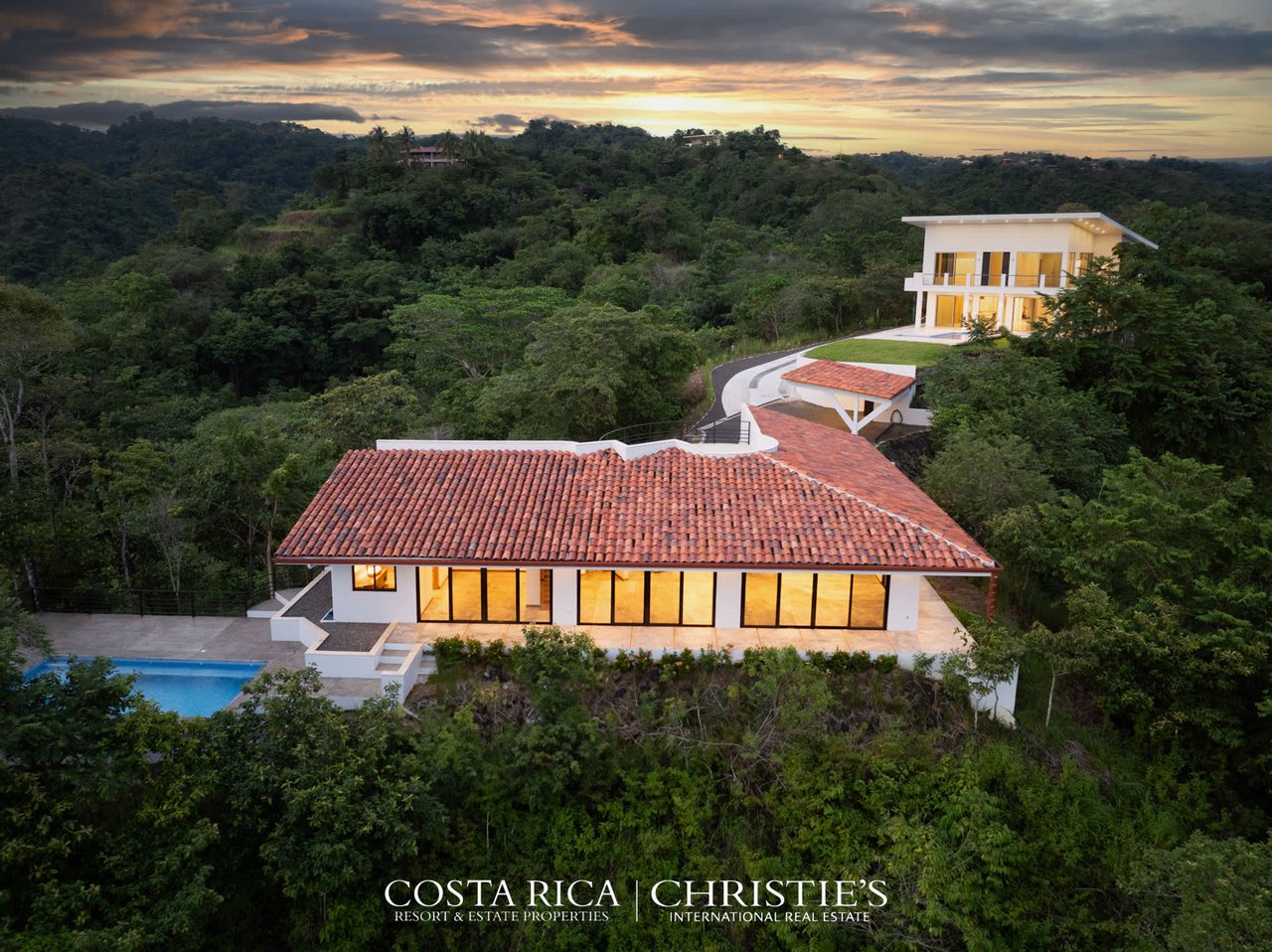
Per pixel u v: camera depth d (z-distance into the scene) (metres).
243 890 17.44
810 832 18.75
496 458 26.55
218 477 29.22
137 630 25.55
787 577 23.22
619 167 141.38
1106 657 22.86
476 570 23.62
